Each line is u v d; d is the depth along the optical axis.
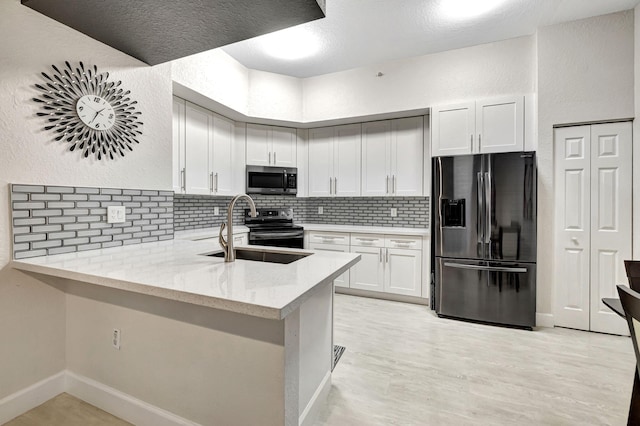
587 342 2.46
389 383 1.88
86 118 1.78
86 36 1.77
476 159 2.87
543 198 2.76
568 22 2.69
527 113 2.84
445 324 2.84
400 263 3.45
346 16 2.67
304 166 4.16
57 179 1.67
